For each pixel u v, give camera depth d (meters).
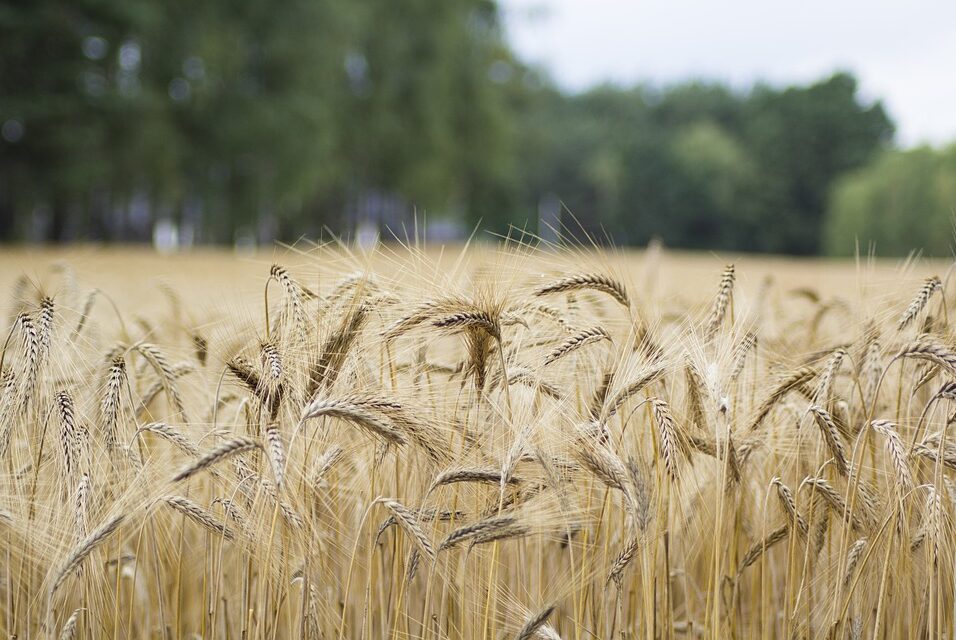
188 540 4.28
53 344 3.89
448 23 61.66
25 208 48.59
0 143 43.03
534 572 4.08
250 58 52.25
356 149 60.12
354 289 3.88
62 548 3.55
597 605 4.04
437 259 3.99
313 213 65.19
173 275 16.86
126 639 4.07
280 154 50.69
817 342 5.11
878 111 125.19
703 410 3.91
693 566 4.28
